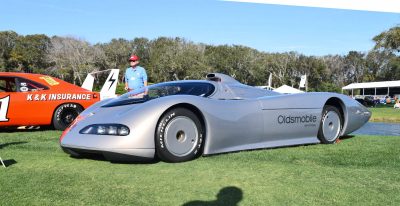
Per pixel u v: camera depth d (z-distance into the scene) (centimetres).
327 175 305
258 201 242
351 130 537
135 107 368
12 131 708
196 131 376
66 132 391
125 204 235
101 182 283
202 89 414
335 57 9044
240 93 436
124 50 7819
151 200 242
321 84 7712
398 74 7856
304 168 329
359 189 268
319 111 486
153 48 8388
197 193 257
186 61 7325
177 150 361
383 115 1900
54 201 239
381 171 320
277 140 451
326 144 495
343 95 533
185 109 370
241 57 7706
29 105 693
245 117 414
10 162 361
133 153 343
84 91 763
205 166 339
